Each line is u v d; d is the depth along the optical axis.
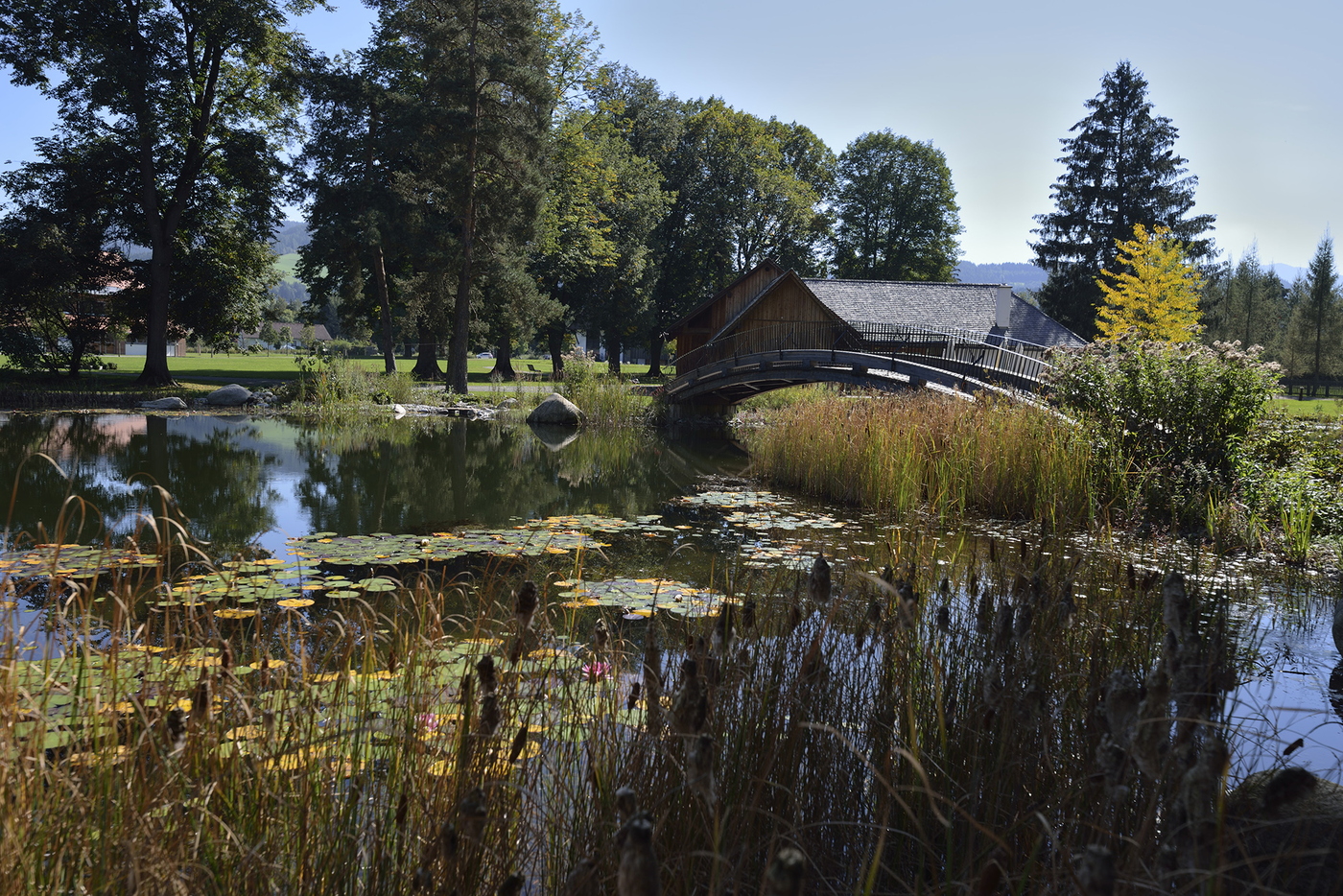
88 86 28.20
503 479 13.70
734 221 50.81
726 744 2.61
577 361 28.58
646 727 2.44
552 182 36.06
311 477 13.16
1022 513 10.23
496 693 2.42
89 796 2.27
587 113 42.12
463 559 7.65
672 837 2.28
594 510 10.80
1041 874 2.18
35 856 2.03
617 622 5.37
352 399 26.30
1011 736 2.62
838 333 32.69
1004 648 2.41
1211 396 10.47
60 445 16.27
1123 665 3.36
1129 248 35.41
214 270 32.16
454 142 31.44
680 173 50.59
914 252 56.84
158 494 11.16
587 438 21.06
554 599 6.05
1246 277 71.88
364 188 33.09
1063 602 3.23
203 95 31.33
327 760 2.50
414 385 33.44
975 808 2.41
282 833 2.30
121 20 28.81
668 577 6.96
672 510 10.80
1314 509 8.73
